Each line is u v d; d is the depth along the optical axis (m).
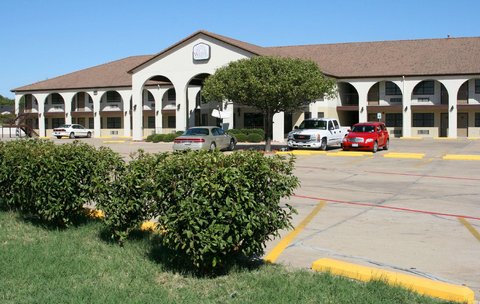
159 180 6.52
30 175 8.92
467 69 44.75
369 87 47.50
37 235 8.76
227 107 47.25
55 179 8.62
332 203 12.92
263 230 6.57
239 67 30.27
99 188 7.96
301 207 12.31
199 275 6.62
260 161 6.48
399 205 12.62
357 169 21.17
